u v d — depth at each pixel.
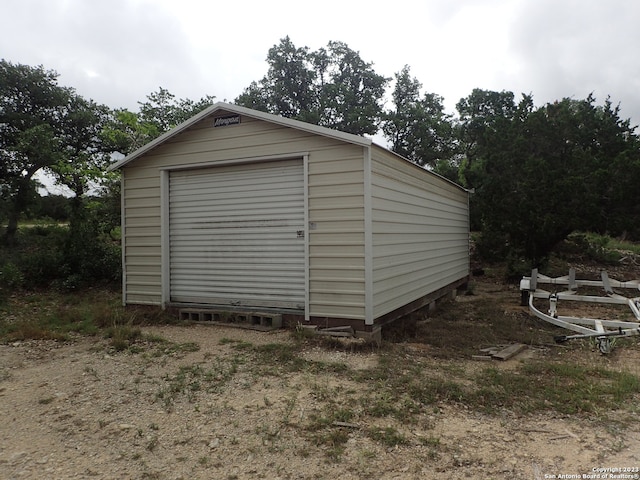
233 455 3.38
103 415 4.11
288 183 7.34
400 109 29.17
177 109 19.20
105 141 19.22
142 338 6.73
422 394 4.50
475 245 15.75
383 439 3.59
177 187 8.28
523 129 14.11
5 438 3.72
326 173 6.84
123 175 8.65
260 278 7.58
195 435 3.69
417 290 8.67
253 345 6.25
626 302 7.82
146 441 3.61
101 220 13.94
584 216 12.16
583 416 4.09
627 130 13.39
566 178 12.16
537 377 5.20
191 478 3.10
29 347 6.50
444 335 7.26
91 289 11.62
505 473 3.12
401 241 7.84
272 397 4.45
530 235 13.37
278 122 7.04
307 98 30.27
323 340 6.34
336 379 4.97
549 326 8.21
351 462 3.27
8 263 11.70
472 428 3.82
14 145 17.23
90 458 3.37
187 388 4.70
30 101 18.47
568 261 15.88
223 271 7.90
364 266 6.56
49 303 10.05
